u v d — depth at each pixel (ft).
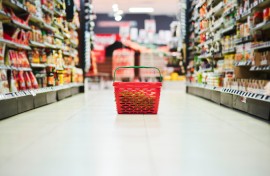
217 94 18.90
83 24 31.78
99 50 47.06
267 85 11.70
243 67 16.38
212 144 7.82
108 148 7.34
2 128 9.95
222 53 19.33
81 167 5.88
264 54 12.95
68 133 9.16
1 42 12.55
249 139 8.45
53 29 19.98
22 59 14.90
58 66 21.25
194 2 27.94
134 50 47.32
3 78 12.35
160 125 10.69
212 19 21.44
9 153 6.86
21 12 15.61
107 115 13.29
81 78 30.45
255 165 6.05
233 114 13.83
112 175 5.44
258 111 12.33
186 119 12.21
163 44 47.60
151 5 43.39
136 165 6.01
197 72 27.14
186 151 7.09
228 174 5.51
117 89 13.55
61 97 21.43
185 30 32.73
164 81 40.88
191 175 5.45
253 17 13.89
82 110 15.05
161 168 5.83
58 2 21.75
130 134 9.05
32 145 7.63
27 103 14.61
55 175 5.43
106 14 48.06
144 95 13.62
